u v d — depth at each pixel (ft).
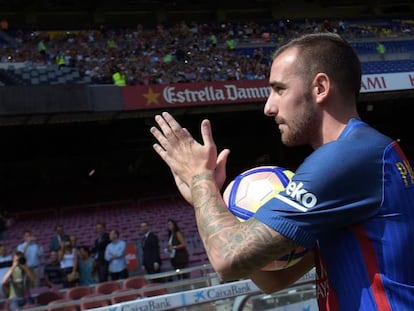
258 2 93.20
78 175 77.30
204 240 4.19
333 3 96.37
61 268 29.50
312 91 4.32
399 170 4.07
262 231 3.93
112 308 12.01
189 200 4.60
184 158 4.57
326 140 4.35
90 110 50.57
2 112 47.44
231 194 4.97
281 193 4.08
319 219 3.90
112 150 78.33
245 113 73.87
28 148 74.90
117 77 54.19
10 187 73.56
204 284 16.93
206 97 54.95
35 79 56.24
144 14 88.07
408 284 3.89
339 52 4.33
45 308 16.53
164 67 64.90
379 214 3.95
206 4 90.84
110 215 55.57
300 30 83.87
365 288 3.91
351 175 3.95
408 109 82.33
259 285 5.25
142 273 31.04
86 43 70.79
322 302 4.30
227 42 74.69
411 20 92.79
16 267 25.46
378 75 61.93
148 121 58.75
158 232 49.01
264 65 65.41
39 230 51.06
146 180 76.59
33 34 71.20
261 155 83.20
